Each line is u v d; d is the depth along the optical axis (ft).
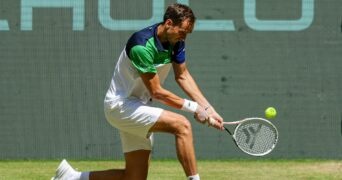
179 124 55.88
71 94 100.78
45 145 101.24
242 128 60.75
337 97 100.99
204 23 100.42
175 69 60.13
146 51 55.36
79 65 100.73
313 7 100.42
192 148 55.83
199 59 100.63
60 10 100.42
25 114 100.78
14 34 100.37
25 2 100.17
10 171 90.43
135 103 57.11
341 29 100.53
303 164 97.66
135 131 57.41
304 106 100.99
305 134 101.24
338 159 101.30
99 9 100.37
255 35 100.73
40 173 88.69
